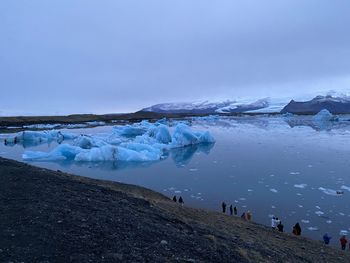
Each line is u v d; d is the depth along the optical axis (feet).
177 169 136.87
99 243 27.78
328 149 179.52
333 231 67.51
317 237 64.23
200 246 33.65
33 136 234.99
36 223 29.27
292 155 162.91
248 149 187.11
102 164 151.53
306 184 105.91
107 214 36.11
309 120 482.28
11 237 26.04
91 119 502.38
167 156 173.06
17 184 41.04
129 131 275.39
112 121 477.77
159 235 33.58
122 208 40.57
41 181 44.68
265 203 86.53
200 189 101.86
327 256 46.91
